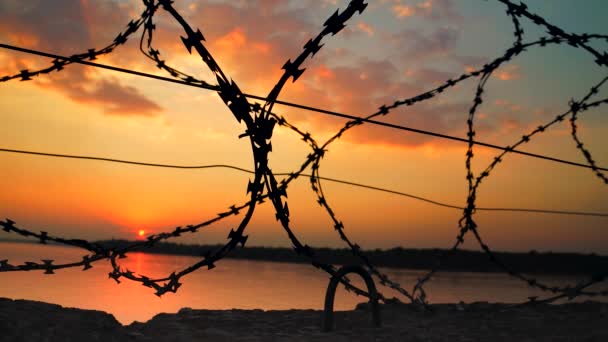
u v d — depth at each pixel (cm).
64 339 308
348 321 453
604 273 432
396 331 421
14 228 262
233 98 288
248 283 2041
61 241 271
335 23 286
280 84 296
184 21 282
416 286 454
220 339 373
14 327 302
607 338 396
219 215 299
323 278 2605
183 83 285
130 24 292
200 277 2384
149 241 290
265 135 298
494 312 502
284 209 315
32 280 1653
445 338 402
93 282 1725
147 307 1165
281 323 437
